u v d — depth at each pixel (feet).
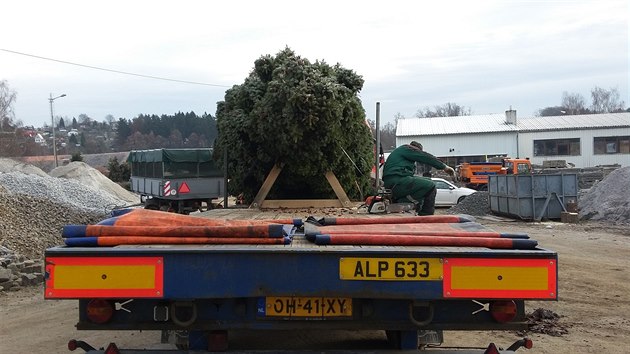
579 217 68.08
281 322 12.64
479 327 12.81
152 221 14.87
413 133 188.96
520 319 12.79
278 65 29.73
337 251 12.16
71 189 79.20
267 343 17.74
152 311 12.75
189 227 13.25
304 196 30.19
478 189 130.21
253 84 29.53
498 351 13.28
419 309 12.69
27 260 36.91
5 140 181.68
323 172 28.09
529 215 67.26
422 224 16.63
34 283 33.76
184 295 12.12
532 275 12.20
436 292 12.16
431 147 187.11
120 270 12.11
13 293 31.68
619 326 23.95
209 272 12.16
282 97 25.85
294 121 25.72
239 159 29.84
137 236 13.12
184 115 296.51
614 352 20.49
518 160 127.65
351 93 28.19
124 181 160.86
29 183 71.77
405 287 12.16
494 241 12.96
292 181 29.30
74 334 22.89
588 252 44.52
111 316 12.47
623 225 62.28
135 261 12.13
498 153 183.21
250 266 12.17
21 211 49.90
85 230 13.12
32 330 23.85
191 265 12.14
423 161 25.66
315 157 26.96
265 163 29.40
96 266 12.10
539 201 67.41
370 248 12.53
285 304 12.66
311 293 12.15
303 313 12.62
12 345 21.66
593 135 178.29
